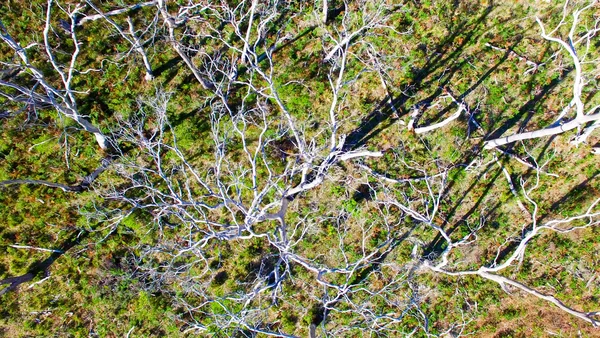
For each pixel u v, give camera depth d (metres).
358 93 12.66
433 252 12.20
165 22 11.03
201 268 12.66
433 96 12.66
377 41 12.65
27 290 12.35
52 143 12.18
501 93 12.55
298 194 12.71
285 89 12.55
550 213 12.60
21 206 12.13
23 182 10.96
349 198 12.70
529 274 12.71
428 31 12.65
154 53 12.41
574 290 12.59
